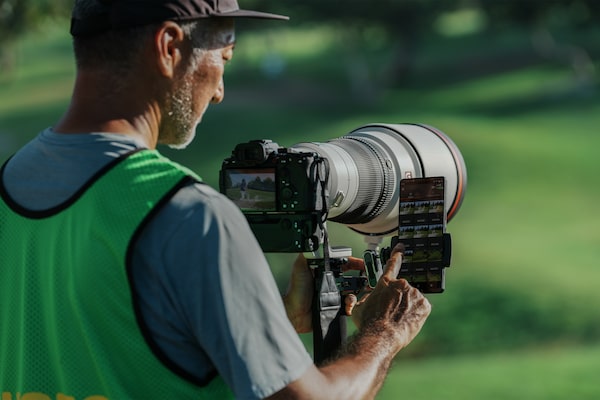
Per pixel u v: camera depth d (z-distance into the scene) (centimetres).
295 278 415
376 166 452
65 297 272
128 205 266
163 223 264
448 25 11044
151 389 270
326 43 10488
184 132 296
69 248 271
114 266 264
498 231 4134
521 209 4459
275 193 408
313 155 406
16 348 285
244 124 6719
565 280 3381
